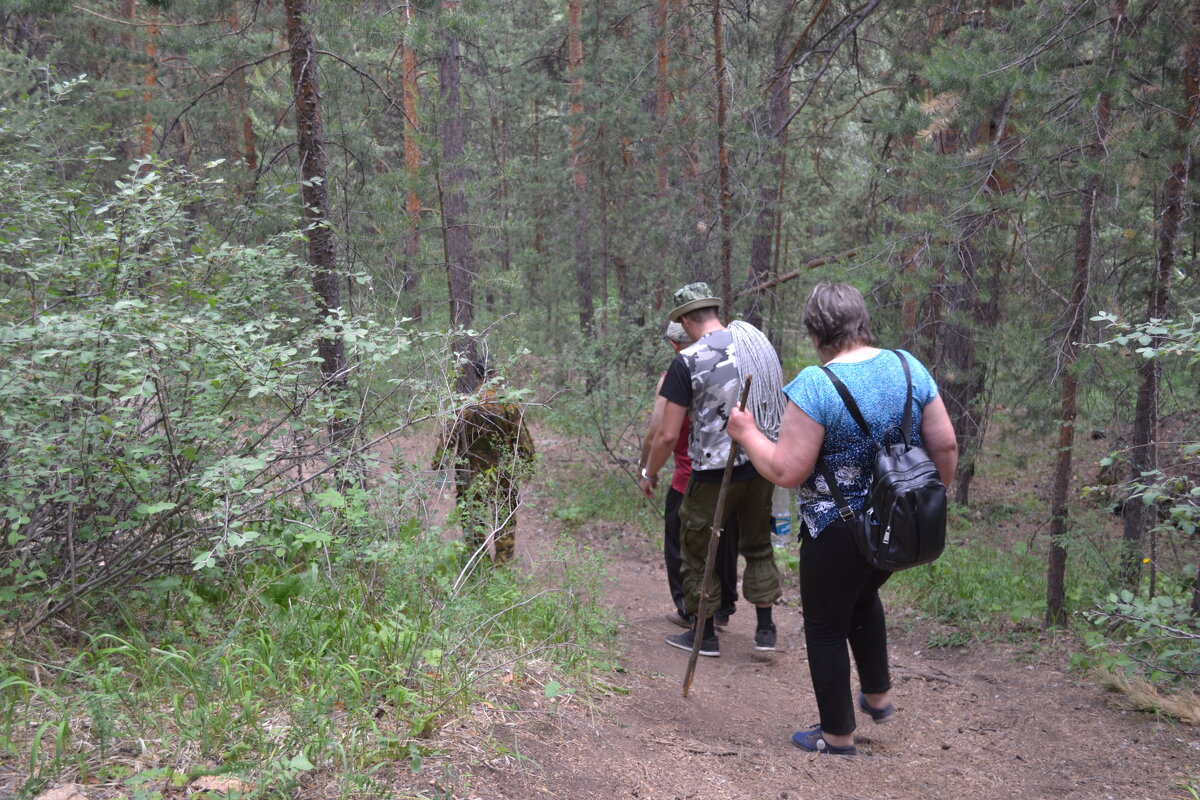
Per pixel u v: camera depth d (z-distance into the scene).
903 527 2.64
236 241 4.37
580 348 10.63
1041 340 5.68
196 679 2.65
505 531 4.83
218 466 2.86
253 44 7.56
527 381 4.96
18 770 2.14
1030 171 5.69
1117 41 5.12
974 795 2.91
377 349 3.34
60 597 2.93
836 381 2.81
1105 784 2.99
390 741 2.43
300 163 5.22
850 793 2.85
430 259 6.74
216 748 2.32
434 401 3.68
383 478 3.75
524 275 16.31
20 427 2.86
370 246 5.95
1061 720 3.71
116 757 2.23
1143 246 5.35
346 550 3.42
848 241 11.80
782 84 9.58
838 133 13.30
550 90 16.00
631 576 6.96
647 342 10.18
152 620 3.18
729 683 4.27
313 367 4.12
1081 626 4.77
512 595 4.21
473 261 8.18
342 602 3.30
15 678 2.42
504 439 4.90
